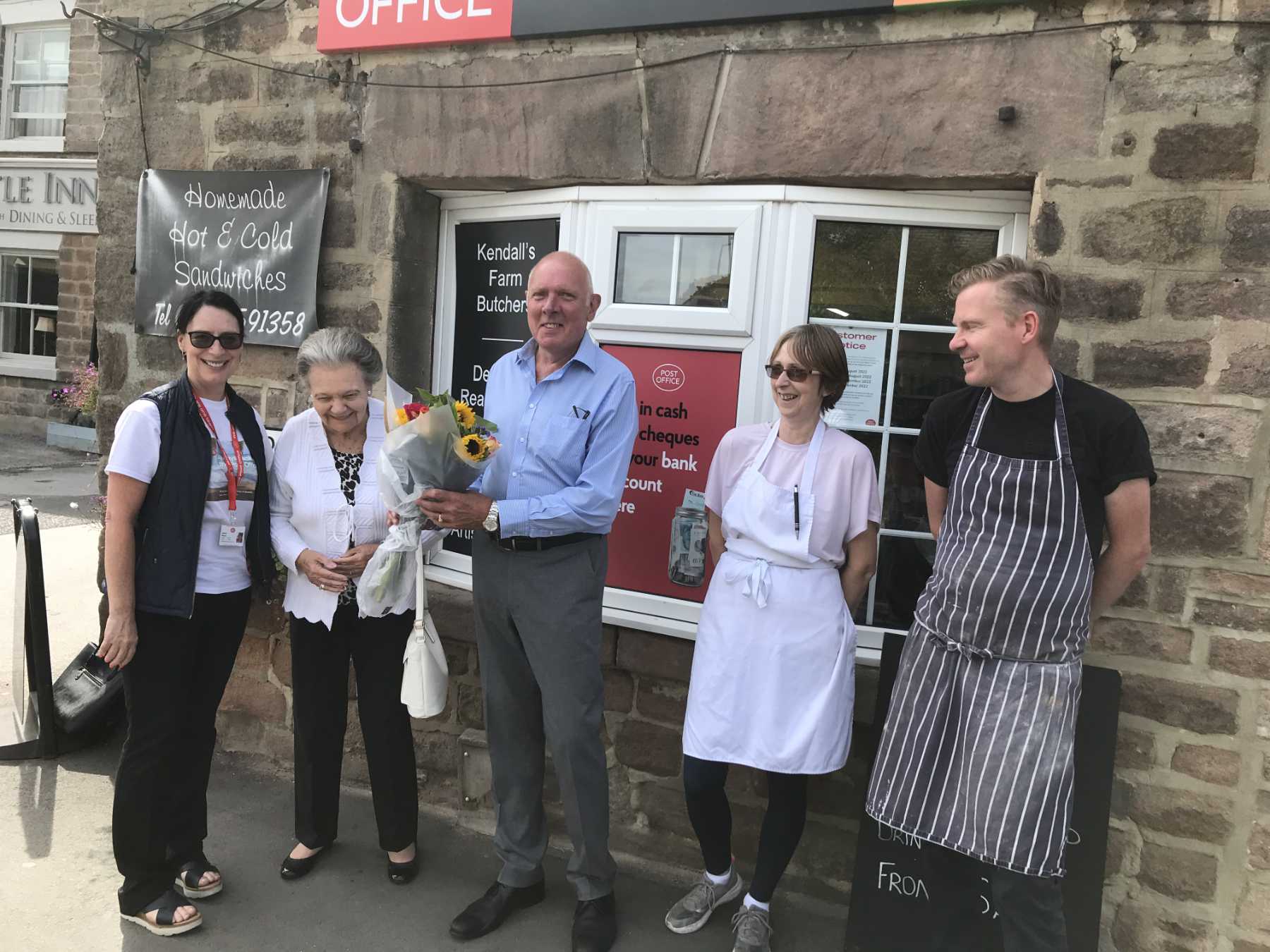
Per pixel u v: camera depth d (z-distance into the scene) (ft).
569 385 8.32
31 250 37.81
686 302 9.92
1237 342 7.72
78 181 35.70
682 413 9.88
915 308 9.37
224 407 8.61
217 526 8.49
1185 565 7.95
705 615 8.38
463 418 7.70
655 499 10.05
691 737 8.25
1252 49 7.54
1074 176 8.11
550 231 10.57
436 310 11.75
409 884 9.54
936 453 7.45
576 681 8.29
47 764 11.62
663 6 9.27
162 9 12.17
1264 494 7.70
